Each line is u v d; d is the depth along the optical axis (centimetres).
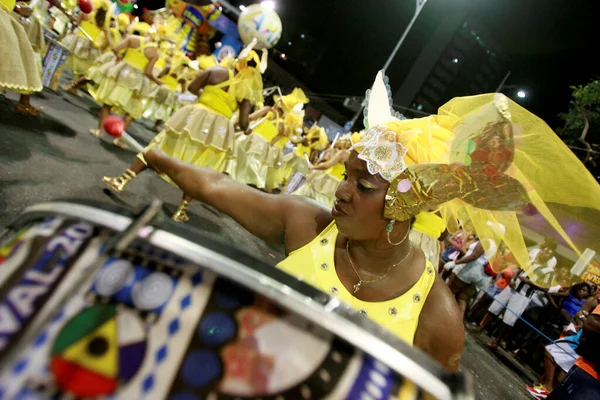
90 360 41
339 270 115
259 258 49
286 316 46
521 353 665
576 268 104
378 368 45
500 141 99
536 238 109
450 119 109
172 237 48
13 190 264
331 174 647
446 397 45
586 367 278
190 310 45
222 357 43
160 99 834
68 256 47
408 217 104
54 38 591
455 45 2452
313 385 43
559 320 629
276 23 477
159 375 42
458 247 695
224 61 398
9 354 40
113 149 507
